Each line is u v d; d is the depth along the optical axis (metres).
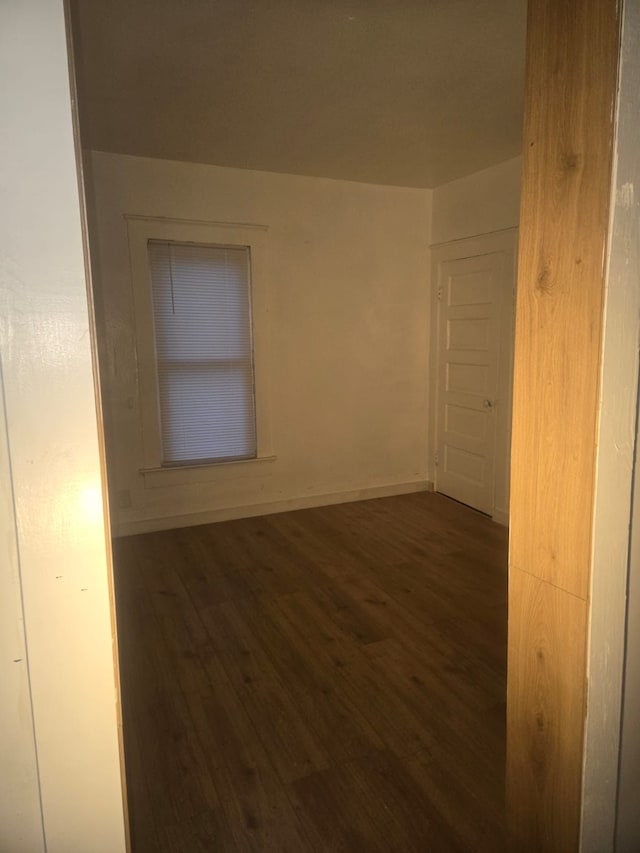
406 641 2.70
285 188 4.23
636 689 1.25
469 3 2.03
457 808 1.76
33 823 0.88
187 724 2.15
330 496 4.76
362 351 4.70
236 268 4.17
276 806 1.77
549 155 1.12
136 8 2.03
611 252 1.02
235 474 4.40
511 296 3.99
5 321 0.76
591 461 1.09
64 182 0.76
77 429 0.81
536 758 1.31
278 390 4.44
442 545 3.88
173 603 3.12
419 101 2.89
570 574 1.17
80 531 0.83
